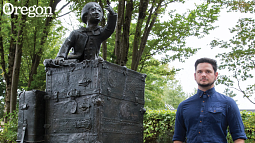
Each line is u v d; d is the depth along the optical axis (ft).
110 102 10.77
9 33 33.76
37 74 32.07
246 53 22.16
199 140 8.09
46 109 11.81
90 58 12.27
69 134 10.78
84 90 10.64
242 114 18.54
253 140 17.19
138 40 27.25
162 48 31.83
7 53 36.52
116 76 11.22
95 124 10.03
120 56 24.76
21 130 11.84
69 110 10.95
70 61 11.53
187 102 8.85
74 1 24.38
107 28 12.42
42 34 31.09
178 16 30.12
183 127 9.07
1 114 55.11
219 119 8.09
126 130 11.40
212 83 8.61
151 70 38.17
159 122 21.93
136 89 12.32
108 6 12.23
